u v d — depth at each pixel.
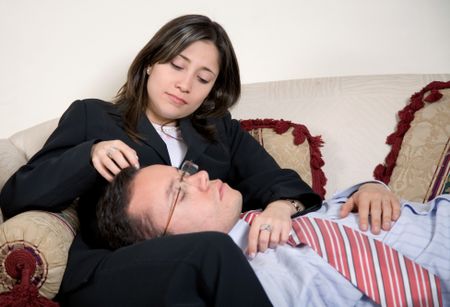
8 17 1.74
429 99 1.50
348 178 1.54
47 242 0.99
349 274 0.99
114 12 1.77
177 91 1.28
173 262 0.85
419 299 0.97
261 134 1.60
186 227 1.02
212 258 0.84
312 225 1.08
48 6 1.75
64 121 1.32
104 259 0.95
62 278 1.00
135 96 1.37
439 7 1.80
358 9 1.81
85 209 1.24
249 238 1.08
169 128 1.44
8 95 1.79
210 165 1.42
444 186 1.38
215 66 1.32
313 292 0.97
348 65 1.85
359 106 1.60
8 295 0.92
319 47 1.85
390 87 1.61
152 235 1.02
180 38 1.27
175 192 1.03
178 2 1.78
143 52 1.33
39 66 1.78
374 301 0.98
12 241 0.99
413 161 1.46
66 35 1.77
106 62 1.79
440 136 1.44
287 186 1.35
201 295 0.86
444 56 1.83
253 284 0.84
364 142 1.56
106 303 0.90
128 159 1.10
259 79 1.87
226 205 1.06
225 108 1.52
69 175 1.11
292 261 1.01
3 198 1.18
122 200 1.04
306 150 1.55
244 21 1.82
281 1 1.81
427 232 1.08
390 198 1.16
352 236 1.04
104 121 1.33
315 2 1.81
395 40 1.83
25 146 1.52
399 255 1.01
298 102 1.66
